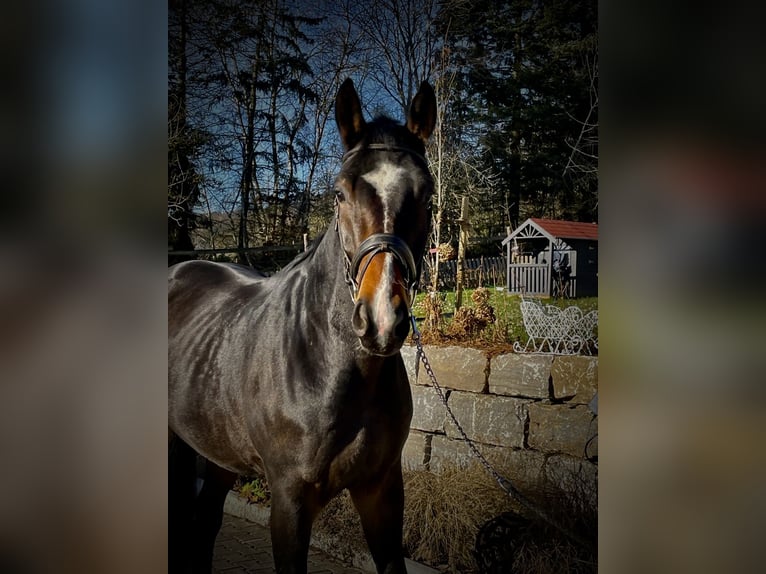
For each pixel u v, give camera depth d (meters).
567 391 3.51
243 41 14.89
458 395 3.92
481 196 16.28
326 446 2.04
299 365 2.11
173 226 12.70
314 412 2.04
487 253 15.79
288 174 15.18
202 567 3.04
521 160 16.38
